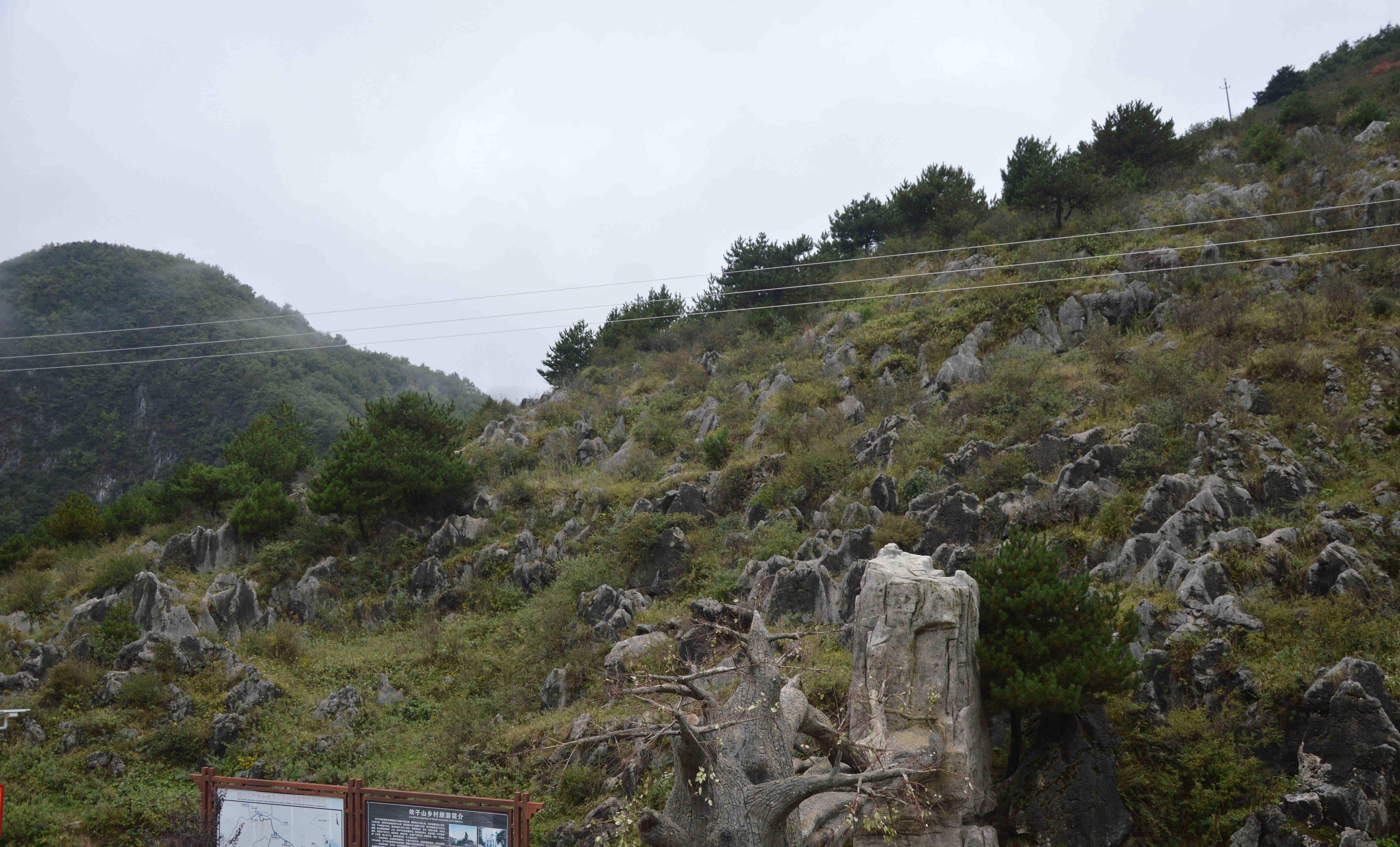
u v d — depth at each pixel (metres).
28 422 81.50
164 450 81.06
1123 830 12.99
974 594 13.86
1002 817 13.60
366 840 13.59
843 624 20.20
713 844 9.91
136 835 18.70
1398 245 28.12
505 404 47.78
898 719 13.13
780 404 33.03
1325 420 21.50
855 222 56.53
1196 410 22.94
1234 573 16.58
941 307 35.34
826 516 25.08
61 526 39.00
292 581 31.19
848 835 11.43
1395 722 12.72
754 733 10.93
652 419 36.72
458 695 23.69
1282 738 13.39
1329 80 61.41
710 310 48.69
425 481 32.81
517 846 13.03
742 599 22.89
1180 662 15.01
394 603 29.73
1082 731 13.70
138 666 24.02
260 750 21.34
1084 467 21.77
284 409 50.81
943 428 26.73
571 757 17.45
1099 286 31.52
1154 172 43.47
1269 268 29.48
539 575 28.64
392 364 115.94
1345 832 11.78
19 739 21.62
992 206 49.69
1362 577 15.32
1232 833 12.77
